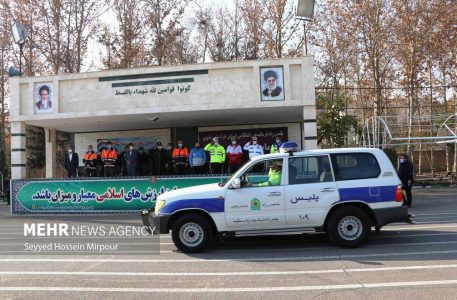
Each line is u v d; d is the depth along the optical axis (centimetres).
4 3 3378
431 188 2636
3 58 3625
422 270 711
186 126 2434
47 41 3356
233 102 1772
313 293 607
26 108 1925
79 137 2517
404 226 1156
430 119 2216
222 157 1772
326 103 2870
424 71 3331
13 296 626
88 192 1739
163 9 3447
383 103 3534
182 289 645
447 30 3105
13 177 1923
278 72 1764
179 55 3666
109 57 3469
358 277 681
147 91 1822
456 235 1001
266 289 633
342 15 3152
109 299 605
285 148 910
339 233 887
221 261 824
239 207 885
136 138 2480
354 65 3466
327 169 895
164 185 1681
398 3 3098
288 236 1062
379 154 905
